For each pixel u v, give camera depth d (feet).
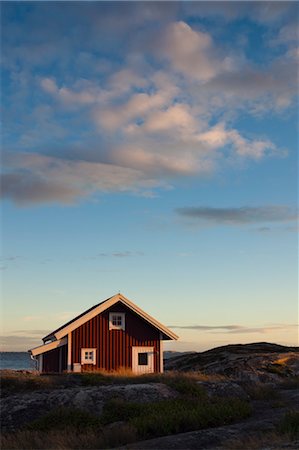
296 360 137.28
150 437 58.44
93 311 122.21
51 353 130.21
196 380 93.30
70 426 60.44
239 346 180.96
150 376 96.63
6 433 61.72
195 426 61.21
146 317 126.41
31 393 74.43
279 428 55.57
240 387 87.04
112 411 65.41
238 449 48.11
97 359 122.11
